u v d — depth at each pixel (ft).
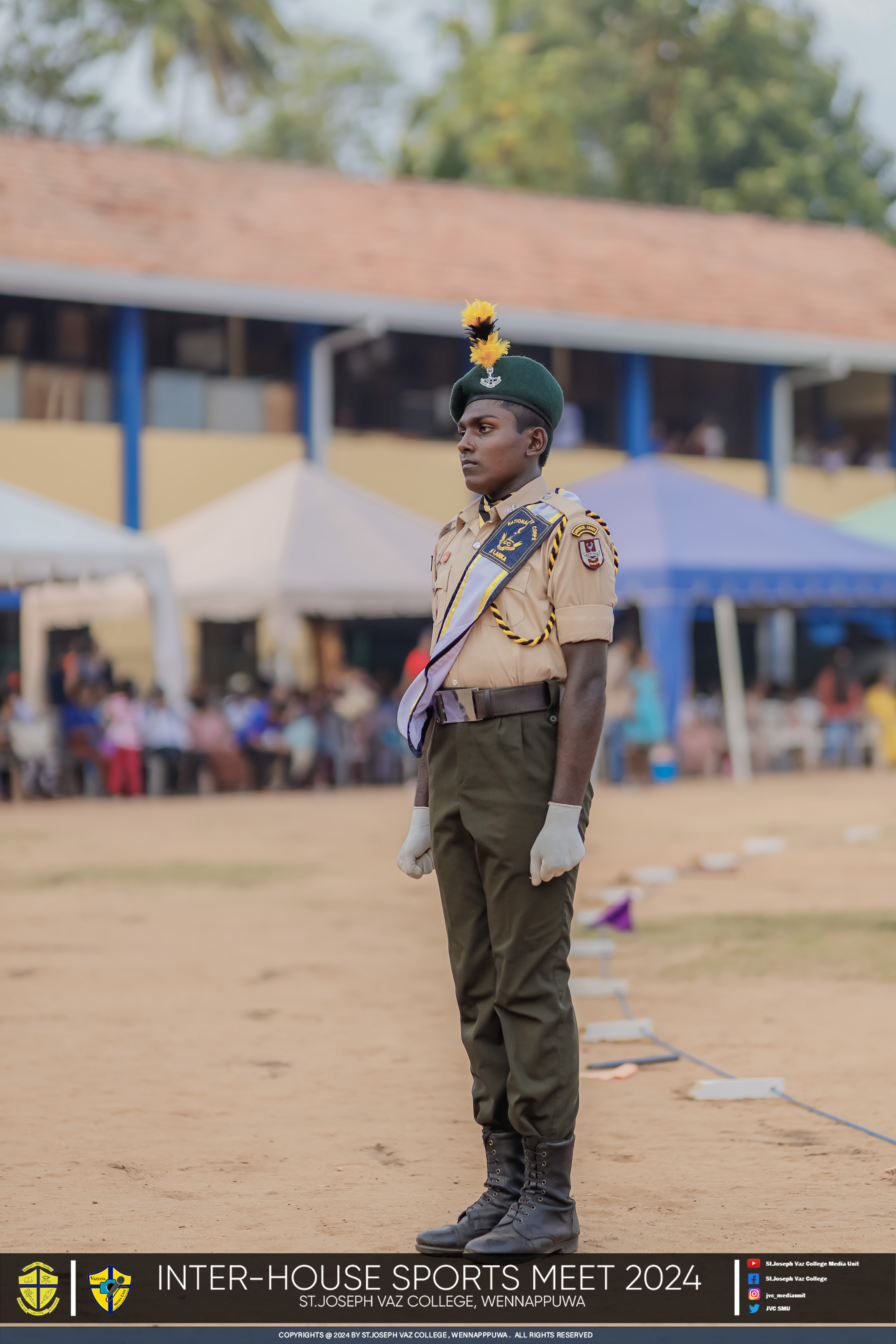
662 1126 25.20
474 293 120.98
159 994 36.11
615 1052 30.42
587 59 205.77
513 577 19.29
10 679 100.58
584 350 126.72
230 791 99.04
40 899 52.31
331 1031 32.27
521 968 19.21
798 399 138.82
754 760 111.75
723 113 198.49
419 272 122.21
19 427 109.70
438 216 134.00
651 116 204.44
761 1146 23.97
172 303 110.32
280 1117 25.84
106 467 111.86
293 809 87.81
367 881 56.54
